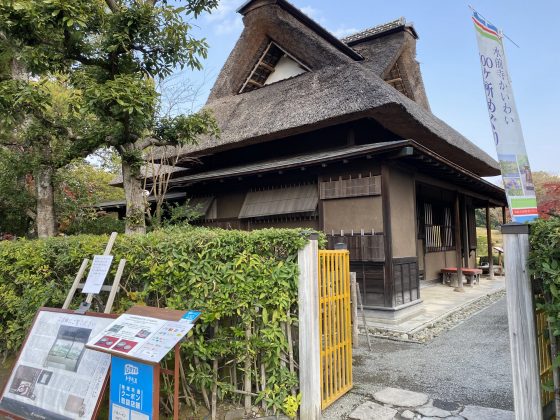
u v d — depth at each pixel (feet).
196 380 10.23
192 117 18.54
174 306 10.44
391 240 21.11
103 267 10.46
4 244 14.93
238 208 28.40
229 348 10.19
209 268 10.29
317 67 31.42
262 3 32.96
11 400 9.68
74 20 13.47
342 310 11.93
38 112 17.98
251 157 33.60
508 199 9.31
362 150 20.18
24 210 28.04
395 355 15.65
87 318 9.74
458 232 32.24
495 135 9.54
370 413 10.32
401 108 23.20
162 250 10.78
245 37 34.73
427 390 11.91
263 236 10.23
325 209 23.35
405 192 23.65
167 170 29.45
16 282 13.76
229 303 10.05
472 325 20.53
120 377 8.09
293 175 25.38
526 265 7.80
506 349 15.93
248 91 37.88
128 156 16.83
